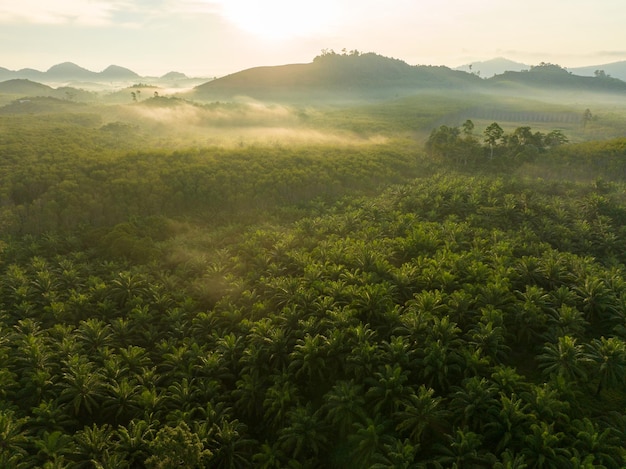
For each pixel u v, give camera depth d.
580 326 53.50
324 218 100.88
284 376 48.88
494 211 96.00
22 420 42.06
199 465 38.59
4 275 76.12
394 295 61.38
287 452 43.38
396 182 146.25
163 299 66.44
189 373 50.91
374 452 39.47
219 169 139.38
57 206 110.88
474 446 37.50
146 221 105.50
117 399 46.97
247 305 64.31
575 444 37.50
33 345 52.09
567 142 195.62
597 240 84.00
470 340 51.56
